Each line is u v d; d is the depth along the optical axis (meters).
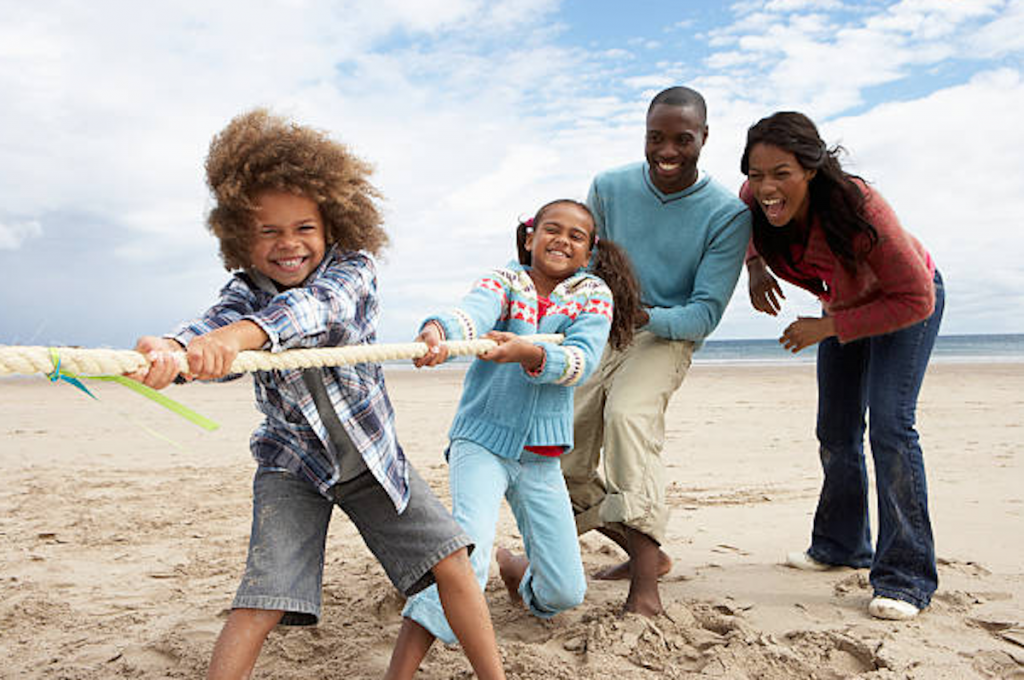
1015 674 2.81
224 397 14.77
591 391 3.74
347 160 2.20
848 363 3.92
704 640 3.07
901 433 3.48
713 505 5.79
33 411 12.30
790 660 2.88
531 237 3.22
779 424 10.41
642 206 3.82
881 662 2.90
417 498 2.38
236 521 5.37
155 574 4.19
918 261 3.34
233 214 2.10
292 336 1.93
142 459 7.96
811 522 5.24
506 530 5.07
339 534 5.02
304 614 2.24
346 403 2.23
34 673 2.93
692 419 10.99
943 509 5.39
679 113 3.56
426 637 2.54
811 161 3.32
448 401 13.98
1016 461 7.28
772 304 4.23
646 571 3.36
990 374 19.30
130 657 3.07
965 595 3.55
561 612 3.42
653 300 3.82
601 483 3.82
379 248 2.36
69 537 4.95
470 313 2.78
